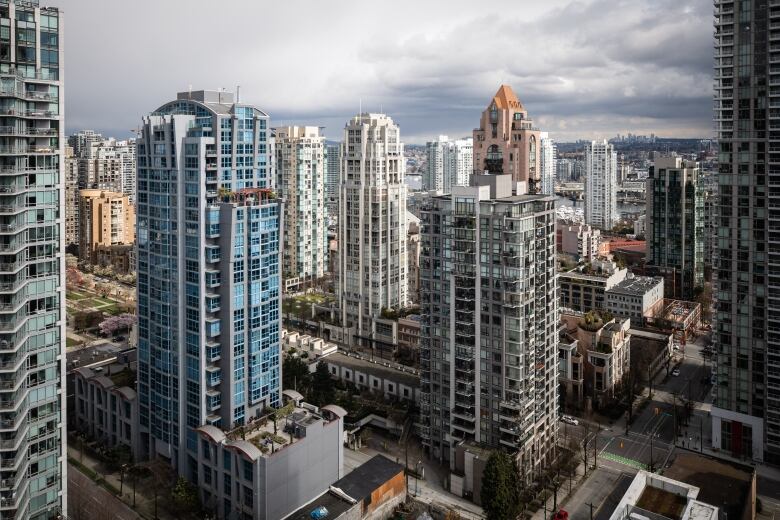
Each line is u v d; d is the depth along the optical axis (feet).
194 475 573.74
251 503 515.50
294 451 528.63
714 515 377.50
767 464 630.33
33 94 420.77
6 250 403.34
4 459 406.82
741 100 615.57
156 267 575.79
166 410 585.63
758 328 625.00
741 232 625.41
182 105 569.64
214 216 542.16
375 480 546.67
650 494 416.46
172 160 547.08
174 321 565.53
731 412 647.15
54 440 449.06
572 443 649.61
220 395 566.77
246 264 559.79
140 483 596.29
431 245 610.24
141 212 585.22
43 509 445.37
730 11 615.16
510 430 568.41
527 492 568.00
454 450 605.73
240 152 566.77
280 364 602.44
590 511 550.77
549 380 626.64
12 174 402.52
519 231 547.08
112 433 647.97
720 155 631.56
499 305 566.36
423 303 629.10
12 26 409.90
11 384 405.59
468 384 593.83
